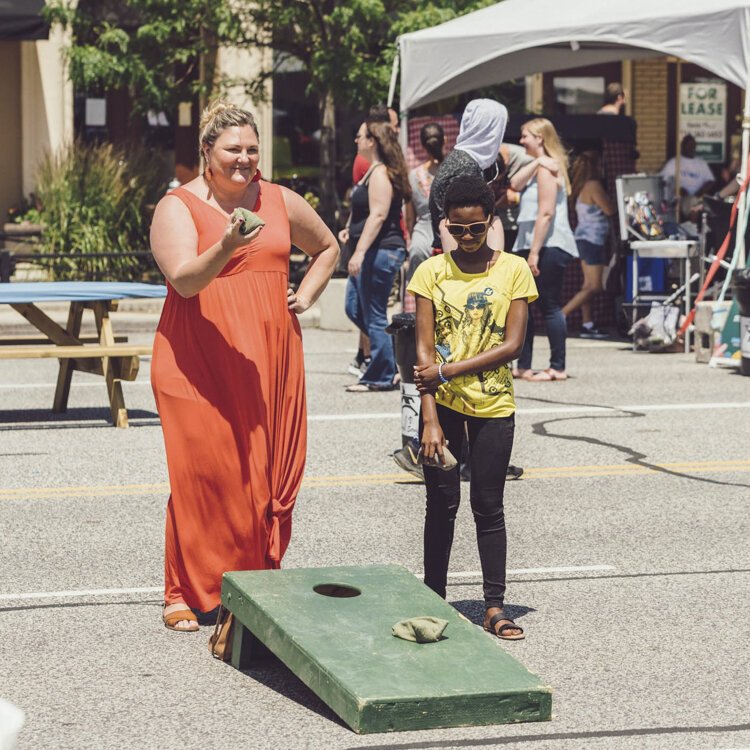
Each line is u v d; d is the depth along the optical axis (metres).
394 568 7.31
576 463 11.86
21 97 26.38
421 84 19.42
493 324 7.30
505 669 6.24
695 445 12.59
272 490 7.45
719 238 19.17
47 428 13.53
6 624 7.59
